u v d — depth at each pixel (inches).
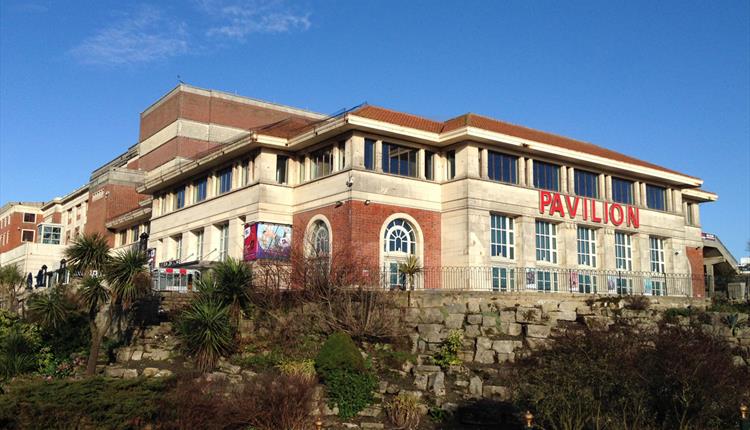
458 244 1330.0
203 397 665.6
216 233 1539.1
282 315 960.3
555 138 1636.3
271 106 2297.0
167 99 2207.2
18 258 2410.2
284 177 1432.1
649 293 1600.6
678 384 597.0
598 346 628.1
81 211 2522.1
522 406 633.0
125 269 922.1
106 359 968.3
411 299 982.4
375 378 810.8
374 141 1315.2
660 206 1701.5
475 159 1350.9
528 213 1408.7
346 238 1251.2
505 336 892.6
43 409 587.2
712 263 2165.4
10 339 933.8
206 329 861.8
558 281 1433.3
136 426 615.5
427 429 733.3
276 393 703.1
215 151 1521.9
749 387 624.1
